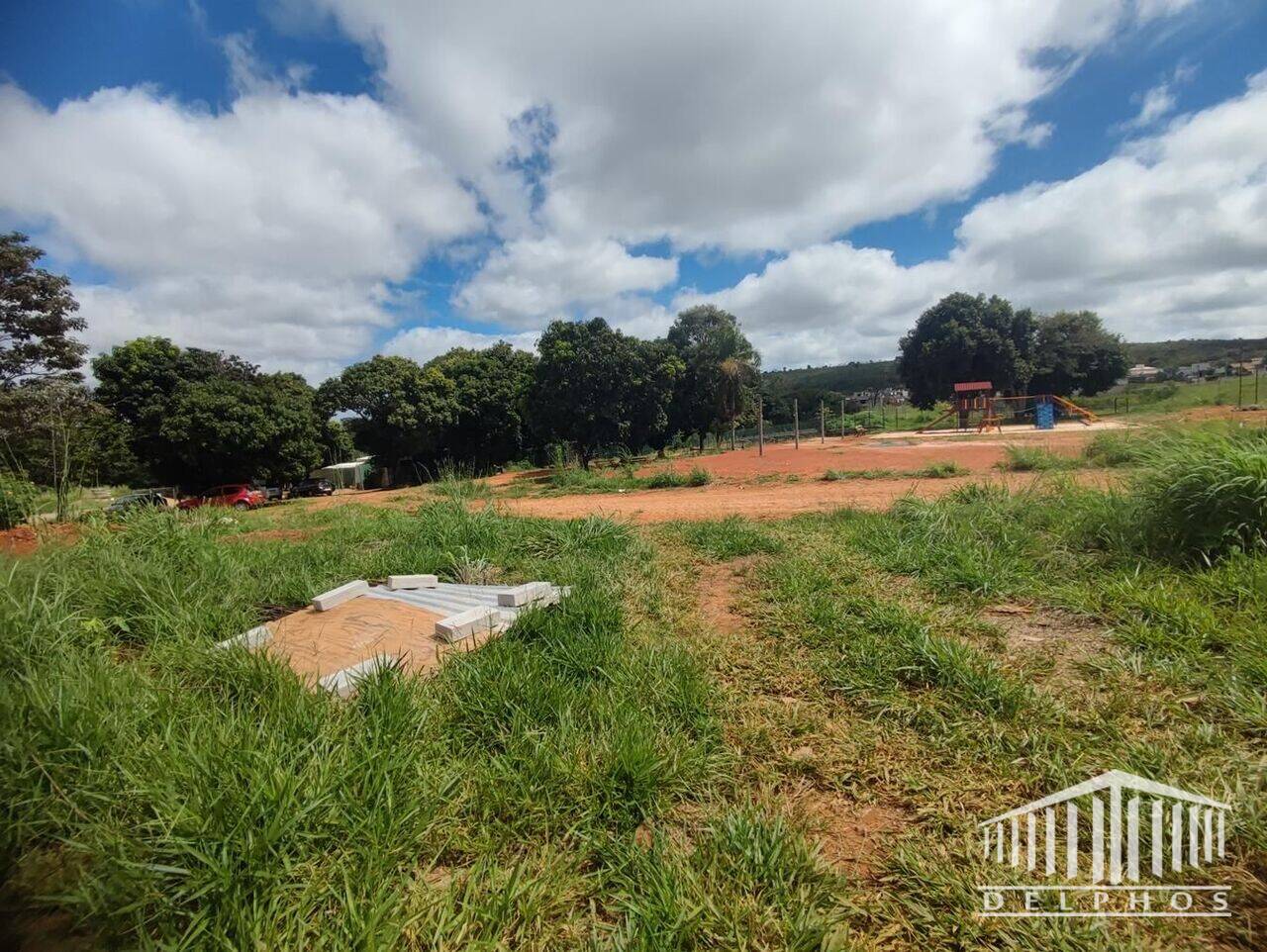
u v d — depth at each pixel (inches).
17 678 110.6
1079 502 229.5
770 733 111.7
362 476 1465.3
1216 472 170.1
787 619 168.1
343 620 174.7
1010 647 141.5
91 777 87.6
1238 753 95.3
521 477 960.3
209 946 66.8
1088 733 104.2
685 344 1362.0
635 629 164.7
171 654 137.5
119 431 879.1
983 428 1189.1
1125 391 1713.8
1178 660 123.0
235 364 1328.7
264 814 79.0
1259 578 145.6
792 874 77.4
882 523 260.1
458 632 154.4
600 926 72.1
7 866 75.5
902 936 70.4
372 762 92.4
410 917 71.0
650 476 686.5
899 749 105.5
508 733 108.8
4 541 217.9
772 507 400.2
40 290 704.4
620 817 88.4
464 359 1488.7
